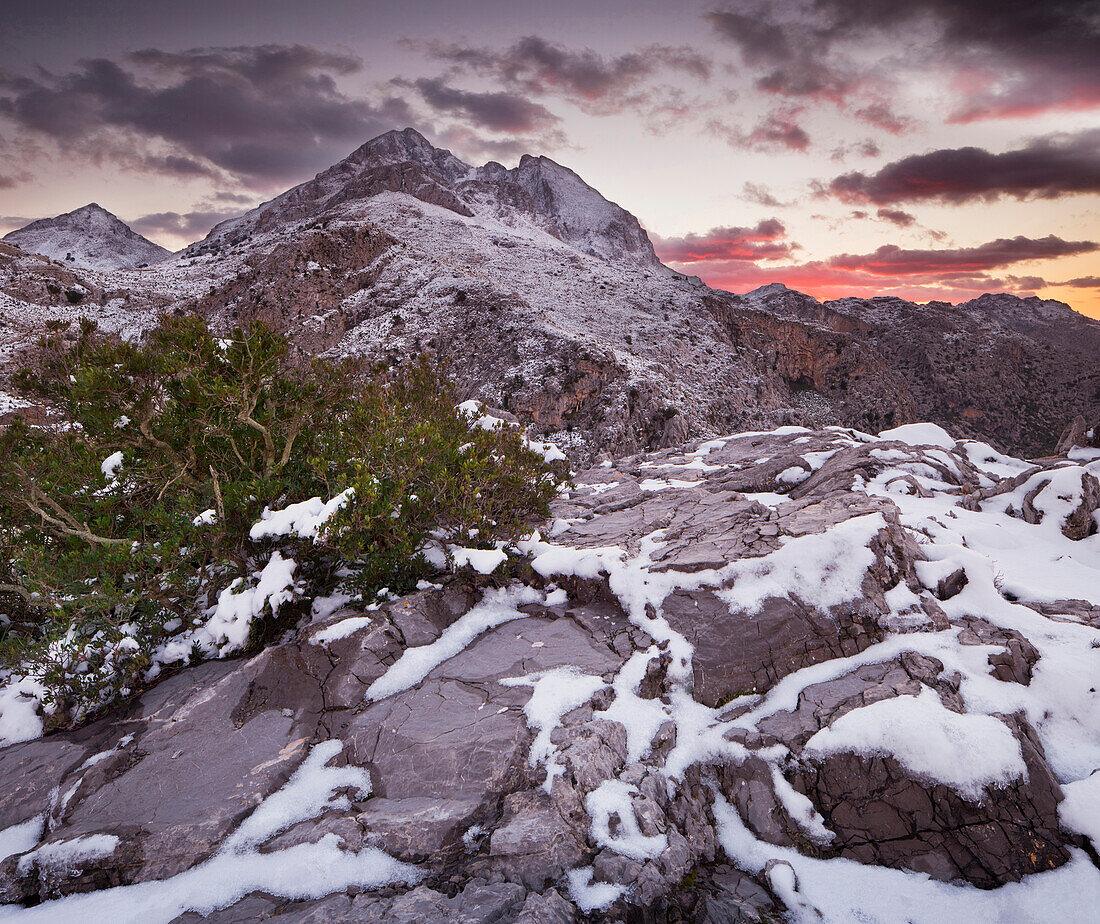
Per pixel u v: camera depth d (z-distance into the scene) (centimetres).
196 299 13325
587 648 681
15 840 524
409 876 443
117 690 682
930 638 637
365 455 855
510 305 12000
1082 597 740
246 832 498
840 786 512
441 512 845
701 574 723
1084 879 435
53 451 784
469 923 390
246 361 798
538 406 9844
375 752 559
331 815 503
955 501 1113
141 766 573
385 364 1036
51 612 741
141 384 785
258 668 673
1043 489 1034
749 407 14425
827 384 19350
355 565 799
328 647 672
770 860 482
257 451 888
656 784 505
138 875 476
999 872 454
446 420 998
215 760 577
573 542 936
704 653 650
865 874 470
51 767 589
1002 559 881
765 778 532
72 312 11244
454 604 775
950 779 483
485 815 482
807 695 595
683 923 424
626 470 1482
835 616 655
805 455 1334
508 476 862
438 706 600
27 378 788
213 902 441
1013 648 604
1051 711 554
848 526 728
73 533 738
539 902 404
